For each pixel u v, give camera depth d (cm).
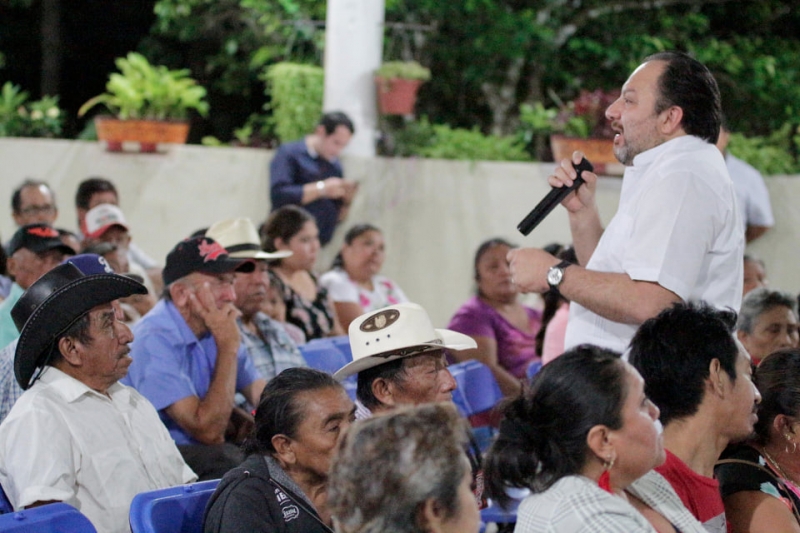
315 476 316
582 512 243
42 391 346
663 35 1301
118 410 367
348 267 723
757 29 1365
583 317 383
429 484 209
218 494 309
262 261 539
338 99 922
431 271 947
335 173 885
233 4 1234
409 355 356
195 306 450
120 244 698
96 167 908
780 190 973
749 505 313
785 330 511
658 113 368
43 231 534
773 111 1300
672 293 350
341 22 916
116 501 346
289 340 550
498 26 1169
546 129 1016
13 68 1439
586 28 1277
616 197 930
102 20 1452
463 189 952
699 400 288
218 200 917
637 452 252
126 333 363
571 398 250
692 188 356
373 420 220
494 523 440
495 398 550
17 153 909
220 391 444
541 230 962
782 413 334
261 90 1352
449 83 1238
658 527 272
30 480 329
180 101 924
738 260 373
